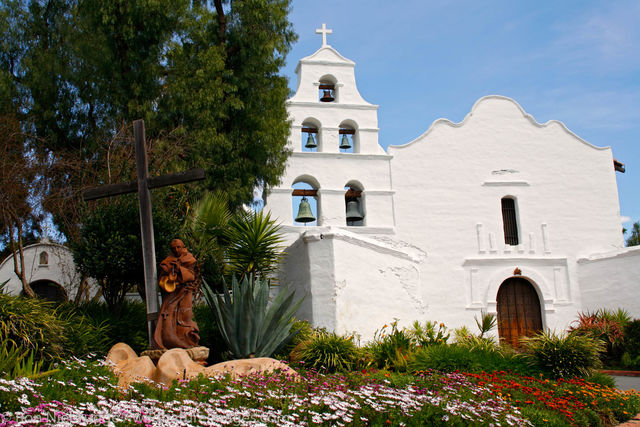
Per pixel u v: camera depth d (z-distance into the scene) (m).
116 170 14.70
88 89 18.42
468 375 11.10
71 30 18.12
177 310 9.59
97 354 10.23
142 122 10.05
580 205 21.72
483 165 21.48
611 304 20.23
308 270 15.30
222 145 16.83
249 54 17.95
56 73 18.06
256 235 13.69
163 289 9.67
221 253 13.94
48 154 16.73
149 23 16.80
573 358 12.55
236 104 17.14
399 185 20.70
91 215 11.66
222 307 10.88
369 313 15.13
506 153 21.73
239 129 17.67
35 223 16.77
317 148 21.27
